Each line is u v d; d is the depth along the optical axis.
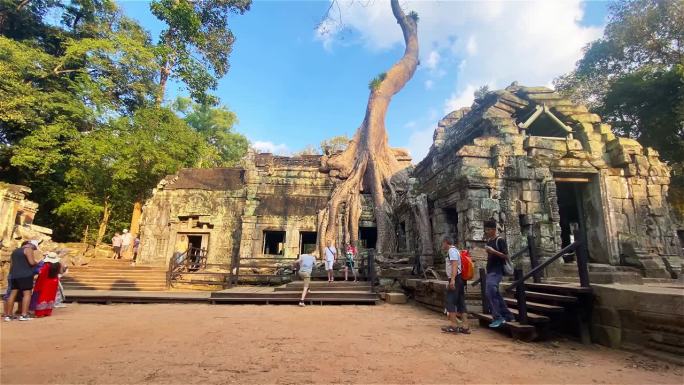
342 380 3.67
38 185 23.12
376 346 5.24
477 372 4.04
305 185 21.69
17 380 3.55
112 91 25.38
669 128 19.33
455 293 6.43
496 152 11.49
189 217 20.98
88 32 25.22
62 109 22.09
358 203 19.67
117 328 6.43
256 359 4.44
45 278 7.86
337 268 15.74
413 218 15.73
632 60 22.20
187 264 15.23
